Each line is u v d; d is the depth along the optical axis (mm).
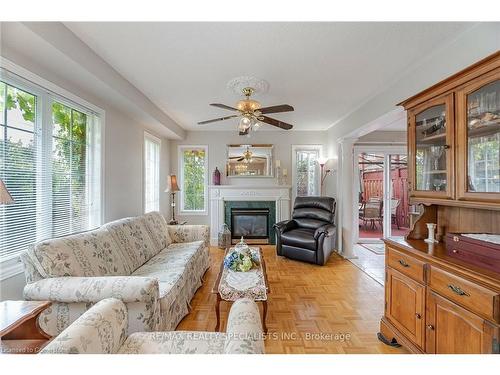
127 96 2838
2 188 1243
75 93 2445
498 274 1253
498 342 1163
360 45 2072
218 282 2234
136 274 2383
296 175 5449
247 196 5297
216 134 5457
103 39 2010
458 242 1557
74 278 1697
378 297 2848
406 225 6262
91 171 2812
